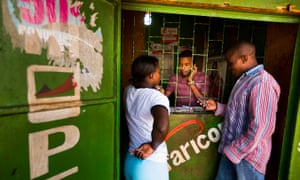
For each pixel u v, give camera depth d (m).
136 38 1.73
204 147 1.52
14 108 0.63
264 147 1.23
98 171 1.02
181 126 1.46
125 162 1.17
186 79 1.81
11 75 0.62
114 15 1.03
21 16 0.63
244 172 1.26
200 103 1.48
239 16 1.26
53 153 0.77
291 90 1.42
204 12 1.21
